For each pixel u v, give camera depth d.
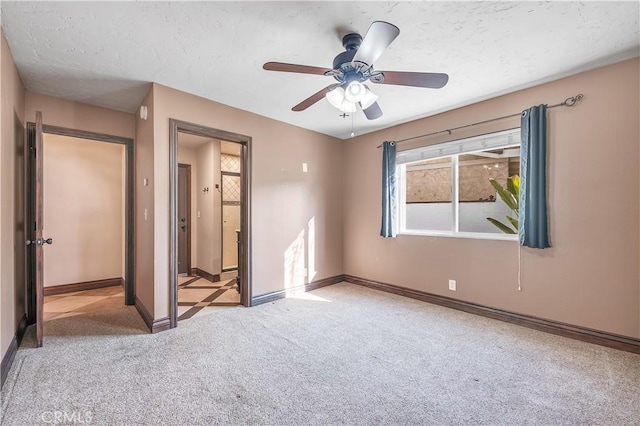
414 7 1.79
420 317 3.16
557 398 1.79
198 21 1.91
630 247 2.37
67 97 3.09
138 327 2.88
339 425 1.56
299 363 2.20
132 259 3.63
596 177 2.51
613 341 2.43
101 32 2.01
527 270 2.89
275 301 3.74
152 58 2.36
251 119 3.57
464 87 2.89
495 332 2.77
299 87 2.91
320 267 4.42
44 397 1.76
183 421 1.58
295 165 4.09
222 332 2.76
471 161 4.33
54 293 4.11
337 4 1.77
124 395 1.80
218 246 4.94
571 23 1.94
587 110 2.55
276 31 2.03
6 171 2.10
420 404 1.74
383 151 4.08
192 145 5.28
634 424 1.58
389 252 4.15
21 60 2.34
